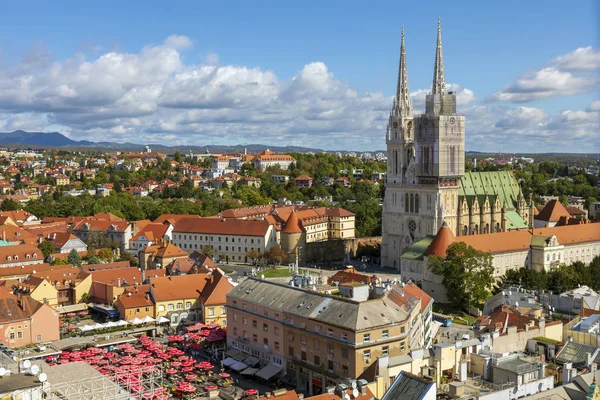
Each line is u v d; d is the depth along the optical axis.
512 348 152.25
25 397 96.31
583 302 193.38
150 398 140.00
